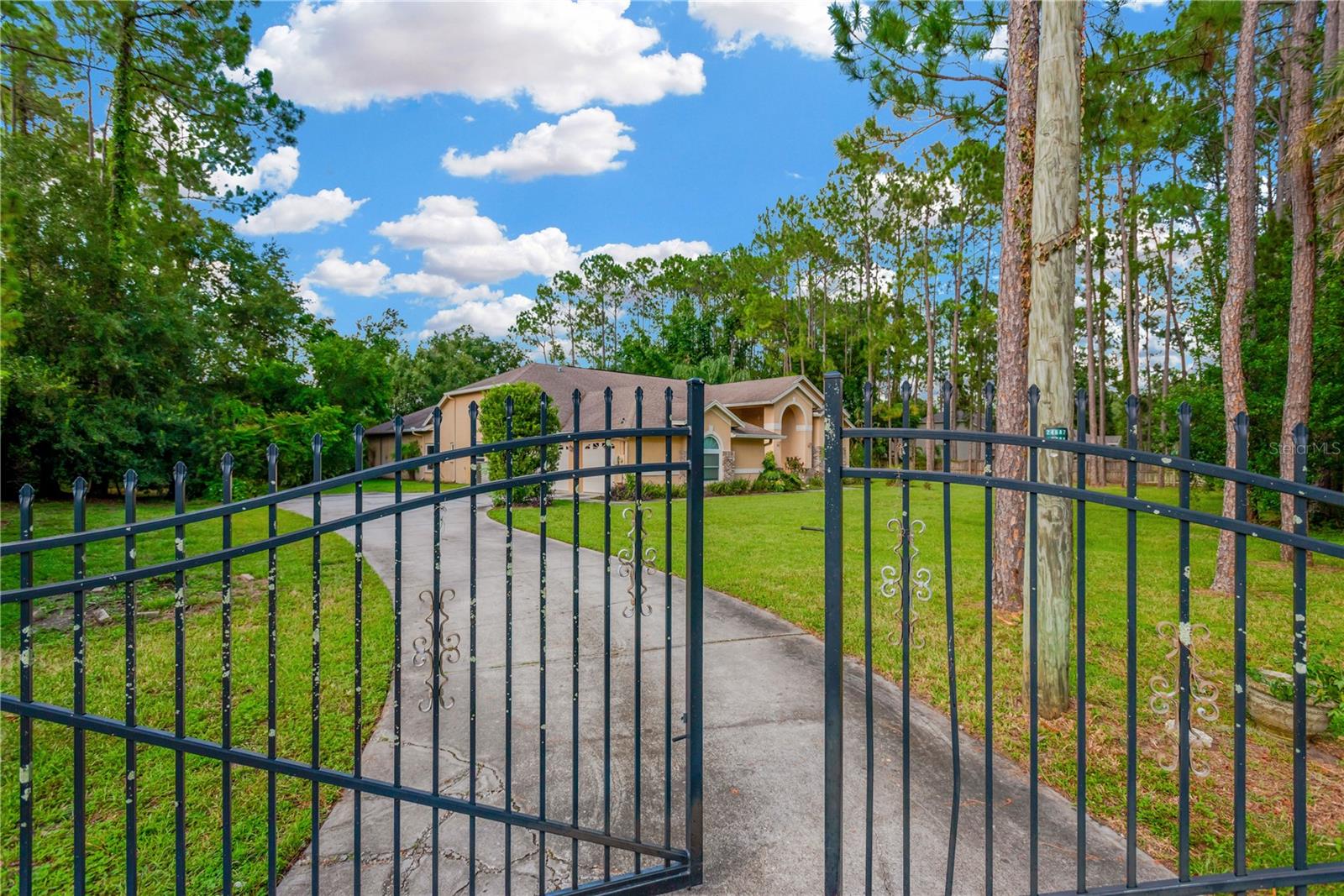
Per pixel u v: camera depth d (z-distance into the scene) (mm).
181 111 17812
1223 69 12172
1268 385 12930
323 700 4488
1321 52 11570
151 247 17609
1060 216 4566
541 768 2367
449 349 42625
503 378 26156
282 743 3850
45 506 14695
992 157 10852
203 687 4676
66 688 4621
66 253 15281
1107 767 3660
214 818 3088
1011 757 3764
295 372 24906
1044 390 4539
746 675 4961
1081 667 2074
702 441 2607
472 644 2258
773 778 3496
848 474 2408
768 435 24531
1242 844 1955
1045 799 3316
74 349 15531
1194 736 3693
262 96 18609
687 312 42312
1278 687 4156
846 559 9453
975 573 8508
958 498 18781
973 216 28359
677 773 3553
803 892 2576
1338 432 11727
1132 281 29438
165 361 17594
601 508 15250
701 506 2584
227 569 1922
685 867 2582
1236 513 1907
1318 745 3986
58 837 2932
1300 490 1816
